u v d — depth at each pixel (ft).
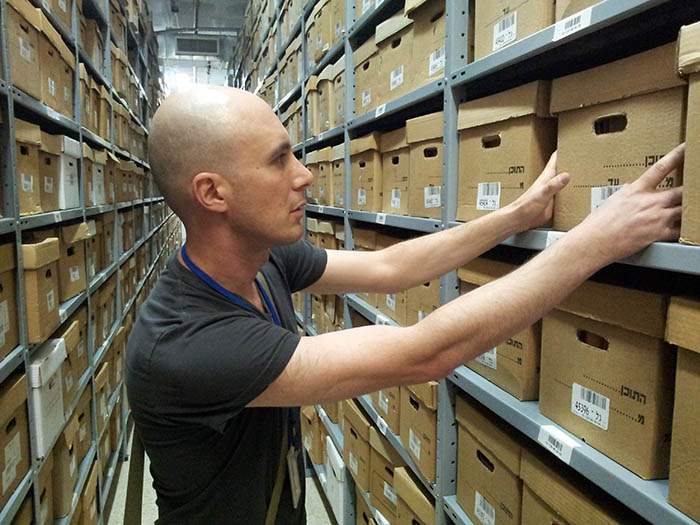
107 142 9.57
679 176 2.30
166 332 2.58
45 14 6.11
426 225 4.53
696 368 2.15
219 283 2.87
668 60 2.24
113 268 9.62
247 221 2.68
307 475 9.26
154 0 25.14
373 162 5.96
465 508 4.17
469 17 4.02
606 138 2.66
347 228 6.97
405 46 4.98
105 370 8.43
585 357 2.85
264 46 14.34
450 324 2.36
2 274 4.55
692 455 2.16
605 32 3.02
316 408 8.82
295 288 3.98
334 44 7.46
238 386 2.43
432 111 5.79
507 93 3.35
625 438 2.59
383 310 6.01
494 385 3.77
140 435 2.92
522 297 2.37
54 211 6.05
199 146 2.56
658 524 2.27
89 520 6.77
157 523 3.17
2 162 4.70
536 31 3.08
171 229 31.81
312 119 8.73
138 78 14.80
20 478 4.69
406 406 5.04
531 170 3.24
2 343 4.49
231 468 2.90
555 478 3.01
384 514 5.92
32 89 5.46
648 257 2.26
